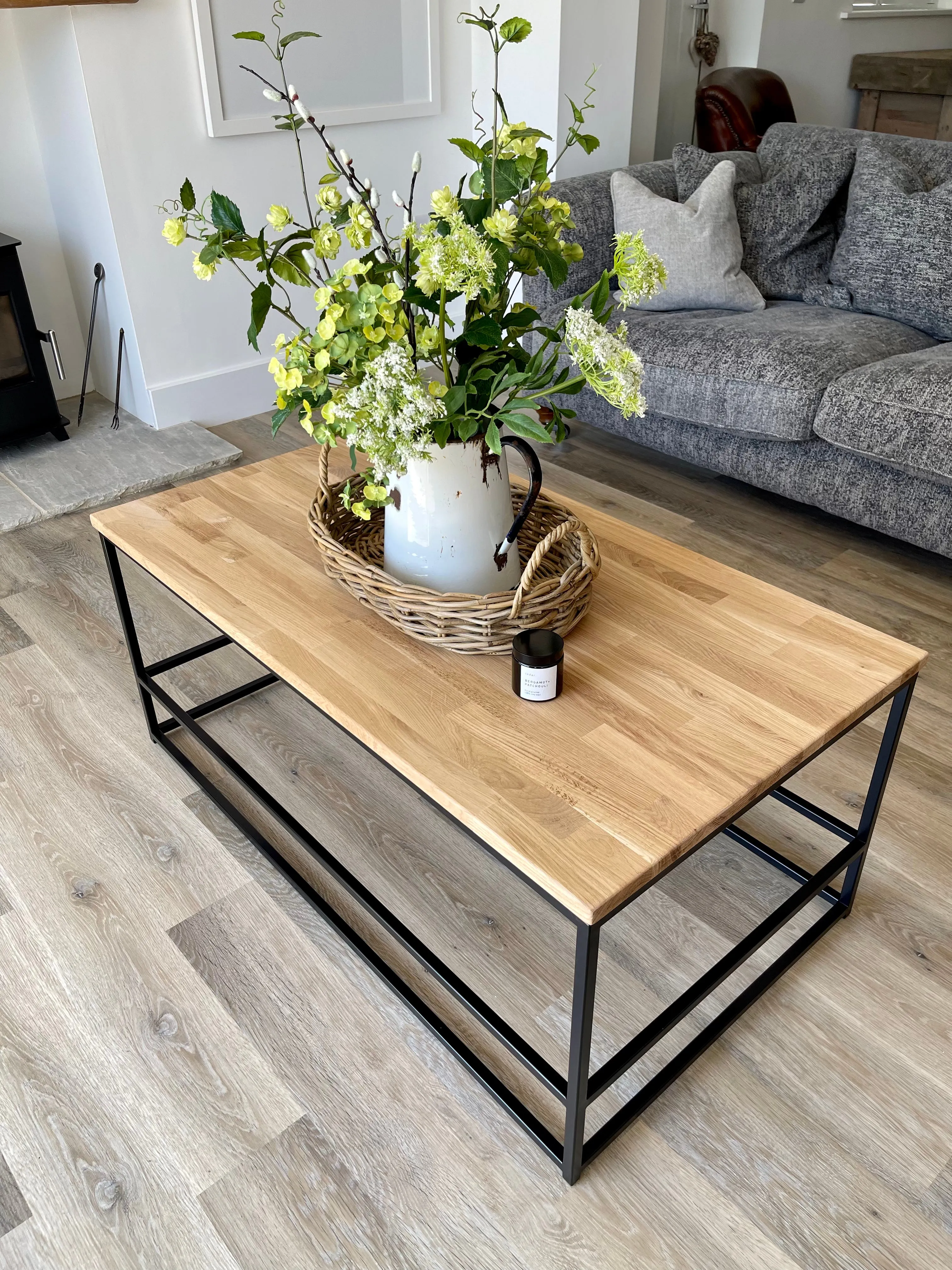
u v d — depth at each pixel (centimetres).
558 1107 122
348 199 122
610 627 130
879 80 479
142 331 302
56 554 250
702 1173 115
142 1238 110
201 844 162
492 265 109
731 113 367
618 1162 116
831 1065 127
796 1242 108
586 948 92
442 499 126
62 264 326
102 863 158
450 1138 119
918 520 223
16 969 141
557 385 114
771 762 106
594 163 343
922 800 169
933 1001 135
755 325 252
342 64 308
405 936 136
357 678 120
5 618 224
